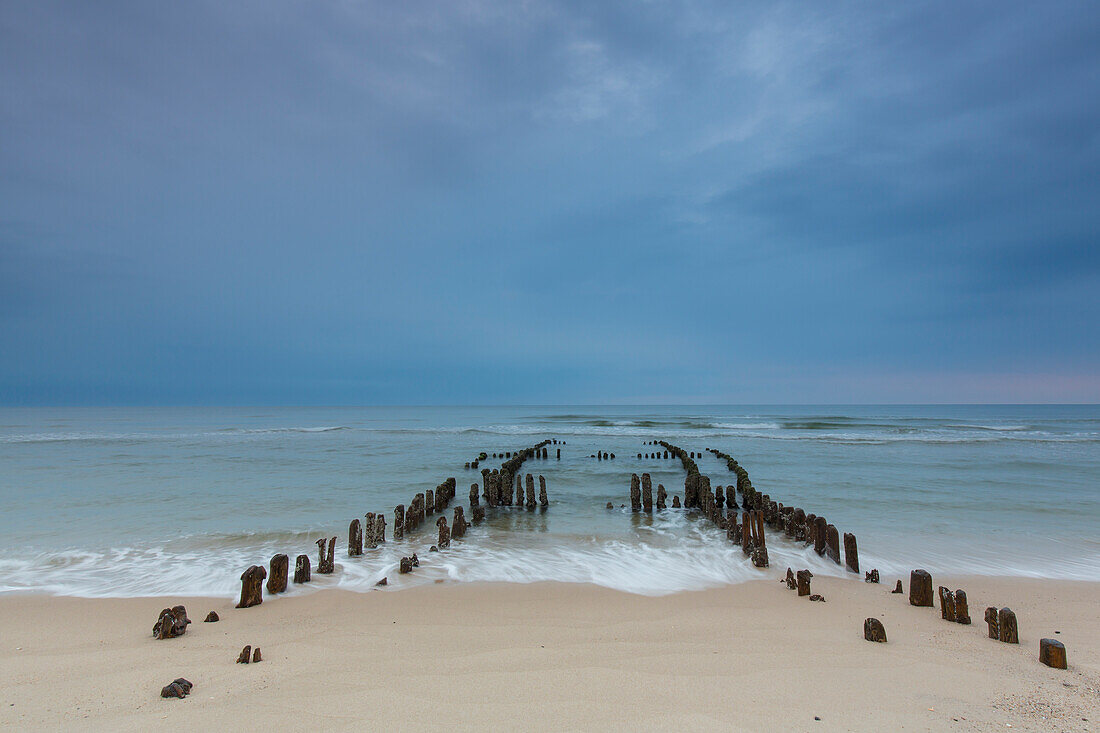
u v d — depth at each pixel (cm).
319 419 8325
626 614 761
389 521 1486
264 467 2547
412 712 445
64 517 1478
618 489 2041
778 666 549
